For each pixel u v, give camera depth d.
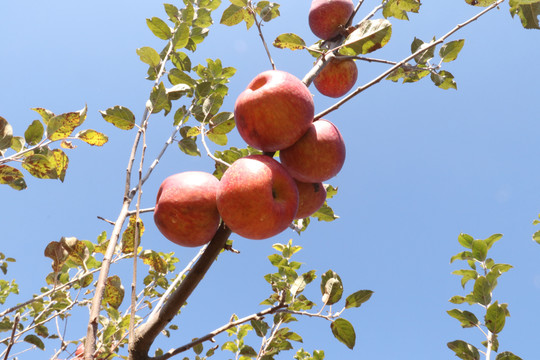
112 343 0.66
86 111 0.60
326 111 0.63
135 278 0.50
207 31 0.87
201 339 0.54
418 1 0.77
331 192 0.83
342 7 0.76
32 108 0.61
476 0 0.71
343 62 0.81
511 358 0.62
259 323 0.75
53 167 0.60
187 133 0.70
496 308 0.65
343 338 0.59
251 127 0.60
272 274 0.83
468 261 0.79
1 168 0.60
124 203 0.55
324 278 0.62
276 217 0.57
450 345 0.67
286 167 0.64
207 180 0.60
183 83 0.76
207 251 0.56
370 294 0.61
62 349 0.69
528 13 0.68
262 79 0.62
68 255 0.61
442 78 0.80
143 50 0.74
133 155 0.58
